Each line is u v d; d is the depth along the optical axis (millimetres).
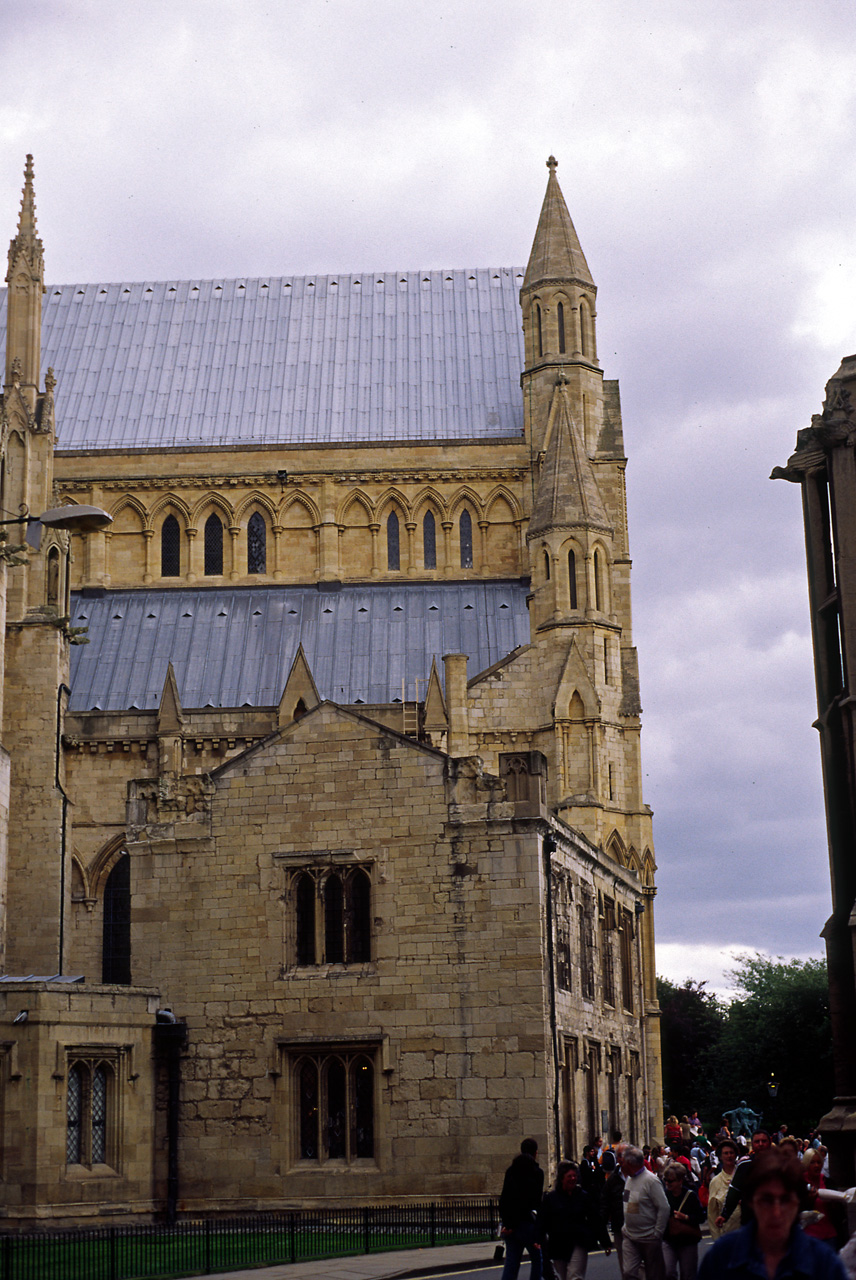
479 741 82688
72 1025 51188
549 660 83062
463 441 96750
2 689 78312
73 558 95812
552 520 84312
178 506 96688
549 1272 29969
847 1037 34219
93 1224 50344
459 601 93562
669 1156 47125
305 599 94562
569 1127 54531
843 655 34688
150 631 92500
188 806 55625
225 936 54469
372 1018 52594
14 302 88625
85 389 102312
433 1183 51094
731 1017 126125
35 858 79562
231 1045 53656
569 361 94688
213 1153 52969
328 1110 52844
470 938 52312
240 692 88312
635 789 83625
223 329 105938
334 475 96250
